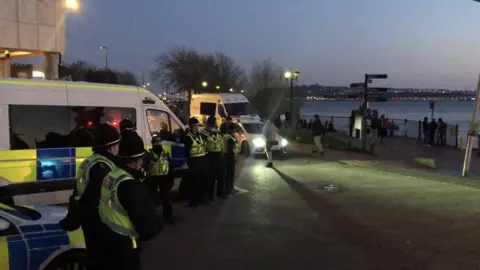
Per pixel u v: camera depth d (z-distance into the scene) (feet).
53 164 28.94
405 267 20.94
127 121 23.67
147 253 22.76
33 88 28.78
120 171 11.43
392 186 42.78
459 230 27.27
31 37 62.90
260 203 34.76
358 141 88.99
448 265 21.24
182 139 33.83
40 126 28.73
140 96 33.73
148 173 27.22
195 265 21.07
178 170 34.94
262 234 26.30
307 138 92.84
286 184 43.62
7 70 71.15
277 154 69.36
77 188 12.46
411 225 28.40
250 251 23.18
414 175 49.67
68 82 30.45
